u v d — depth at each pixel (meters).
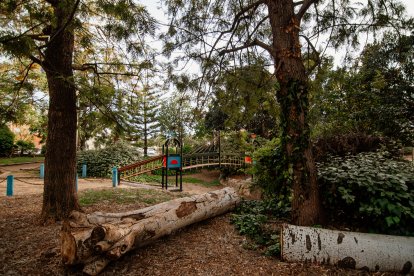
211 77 5.76
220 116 16.34
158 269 3.05
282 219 4.77
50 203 4.75
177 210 4.04
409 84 9.62
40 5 4.21
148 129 23.58
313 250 3.08
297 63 3.88
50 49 4.67
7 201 6.48
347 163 4.46
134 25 4.43
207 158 15.42
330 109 9.42
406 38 5.73
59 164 4.82
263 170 5.32
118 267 3.08
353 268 2.96
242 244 3.77
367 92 9.77
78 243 2.77
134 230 3.19
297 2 4.45
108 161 14.37
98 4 4.12
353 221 4.01
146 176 15.15
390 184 3.54
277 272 2.94
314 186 3.87
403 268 2.86
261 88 5.09
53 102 4.87
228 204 5.21
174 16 5.57
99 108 4.16
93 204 6.13
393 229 3.48
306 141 3.83
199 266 3.12
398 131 9.52
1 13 3.68
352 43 5.54
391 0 5.02
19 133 24.83
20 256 3.31
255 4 4.92
